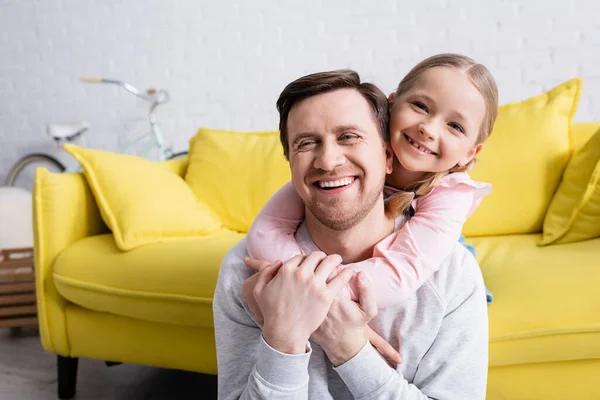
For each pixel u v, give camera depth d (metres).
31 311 2.34
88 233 1.91
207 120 3.59
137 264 1.65
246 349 0.91
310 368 0.87
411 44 3.16
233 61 3.49
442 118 0.91
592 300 1.18
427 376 0.85
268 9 3.39
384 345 0.84
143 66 3.66
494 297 1.26
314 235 0.90
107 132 3.78
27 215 2.69
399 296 0.83
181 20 3.55
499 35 3.00
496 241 1.69
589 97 2.90
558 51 2.92
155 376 2.02
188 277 1.55
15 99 3.93
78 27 3.74
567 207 1.65
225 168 2.13
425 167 0.92
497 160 1.81
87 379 2.00
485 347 0.86
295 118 0.80
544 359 1.19
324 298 0.78
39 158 3.74
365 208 0.81
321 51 3.33
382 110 0.84
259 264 0.86
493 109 0.98
